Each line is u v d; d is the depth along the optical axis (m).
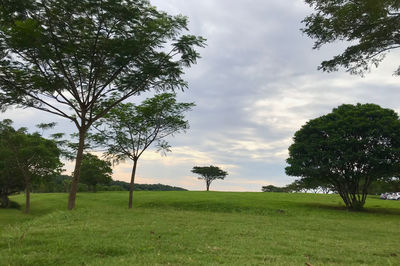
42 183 47.25
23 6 16.75
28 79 19.44
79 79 21.98
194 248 8.28
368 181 35.78
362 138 31.25
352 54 13.42
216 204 32.94
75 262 6.43
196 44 21.22
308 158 33.81
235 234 11.56
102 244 8.04
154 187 127.94
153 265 6.16
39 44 17.20
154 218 15.49
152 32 20.81
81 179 70.19
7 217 30.34
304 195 52.09
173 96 29.98
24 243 8.12
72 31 19.20
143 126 30.20
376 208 34.75
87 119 21.77
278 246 9.28
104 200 42.78
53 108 20.72
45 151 39.53
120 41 19.34
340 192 34.31
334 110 37.75
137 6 19.77
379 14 11.29
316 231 14.49
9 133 38.44
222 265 6.36
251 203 33.97
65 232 9.81
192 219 16.52
